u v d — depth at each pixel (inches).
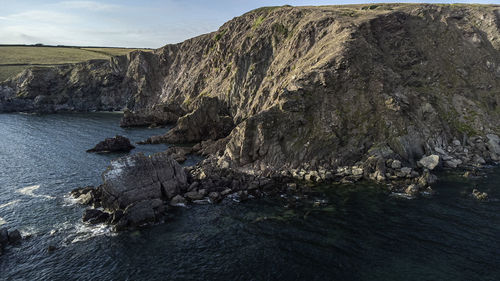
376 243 1318.9
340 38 3090.6
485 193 1743.4
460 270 1128.2
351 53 2751.0
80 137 3762.3
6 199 1867.6
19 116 5733.3
